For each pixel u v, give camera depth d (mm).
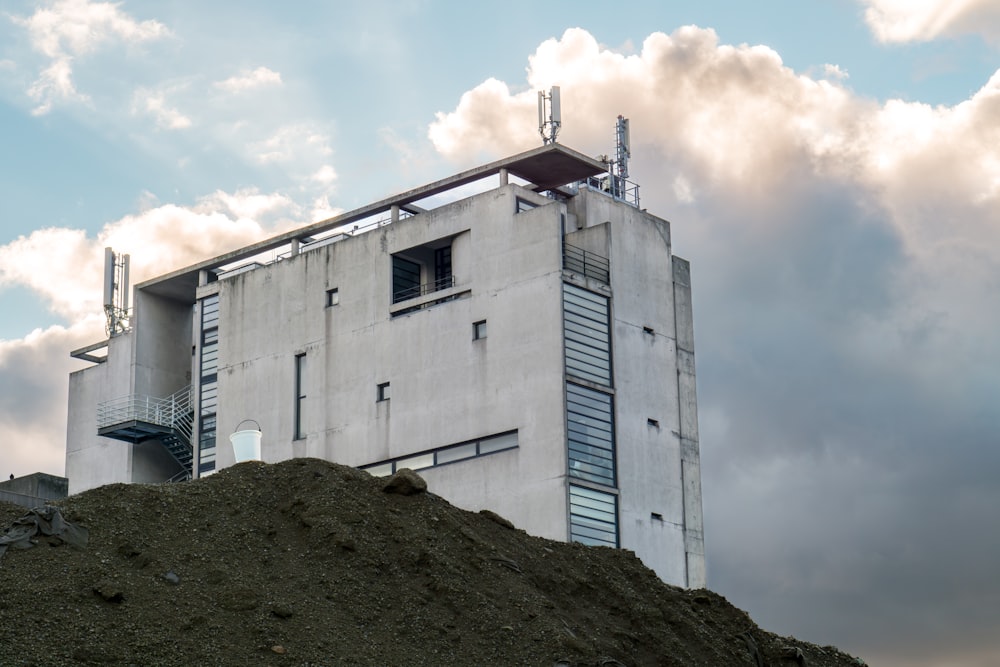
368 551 33094
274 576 31766
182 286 79500
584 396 62594
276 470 36344
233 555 32281
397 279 68688
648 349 66562
